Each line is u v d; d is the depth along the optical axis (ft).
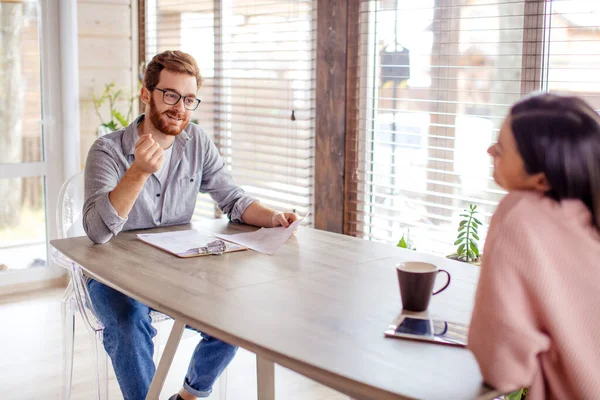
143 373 6.69
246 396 9.07
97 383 7.29
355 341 4.36
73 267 7.13
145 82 7.59
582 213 3.89
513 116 3.98
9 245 13.10
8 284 13.02
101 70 14.17
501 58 8.46
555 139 3.78
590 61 7.64
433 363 4.04
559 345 3.76
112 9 14.19
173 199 7.94
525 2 8.09
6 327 11.25
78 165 13.50
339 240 7.22
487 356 3.71
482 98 8.71
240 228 7.73
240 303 5.08
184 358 10.30
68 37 13.05
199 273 5.89
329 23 10.18
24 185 13.10
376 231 10.26
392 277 5.83
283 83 11.34
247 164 12.39
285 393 9.14
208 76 13.00
